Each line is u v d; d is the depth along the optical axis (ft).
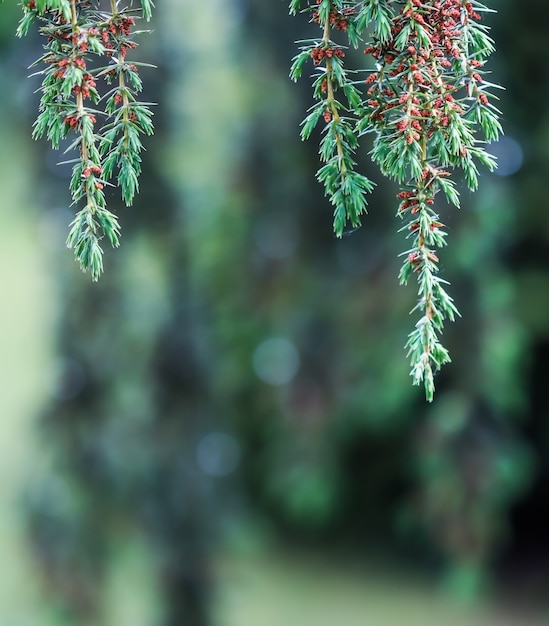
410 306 14.30
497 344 12.41
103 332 11.15
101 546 11.26
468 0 2.69
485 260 12.21
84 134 2.58
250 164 15.05
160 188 11.00
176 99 11.13
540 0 13.55
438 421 12.82
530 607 16.93
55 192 10.70
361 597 17.25
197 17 12.57
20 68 9.80
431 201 2.67
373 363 14.78
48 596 11.03
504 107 14.10
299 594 17.31
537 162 15.03
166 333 11.39
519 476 13.33
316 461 15.81
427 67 2.62
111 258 11.02
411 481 17.84
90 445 11.16
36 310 13.50
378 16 2.58
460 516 12.78
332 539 19.08
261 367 16.92
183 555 11.46
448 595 16.97
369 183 2.72
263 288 15.75
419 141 2.64
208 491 11.74
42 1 2.51
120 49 2.64
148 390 11.42
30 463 11.41
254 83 14.12
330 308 15.23
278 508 18.49
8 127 10.37
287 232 15.58
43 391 11.66
